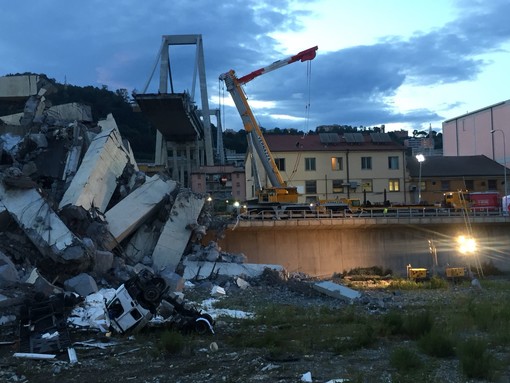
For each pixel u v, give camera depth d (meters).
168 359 13.03
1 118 41.62
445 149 100.62
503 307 20.95
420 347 13.60
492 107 84.69
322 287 29.34
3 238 27.66
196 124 92.81
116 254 33.12
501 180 72.69
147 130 166.75
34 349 13.96
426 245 50.03
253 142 49.09
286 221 45.47
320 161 68.94
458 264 50.41
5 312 18.05
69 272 26.48
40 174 34.59
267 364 12.29
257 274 34.09
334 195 68.69
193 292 28.31
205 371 11.75
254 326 18.47
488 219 51.06
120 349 14.18
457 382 10.42
